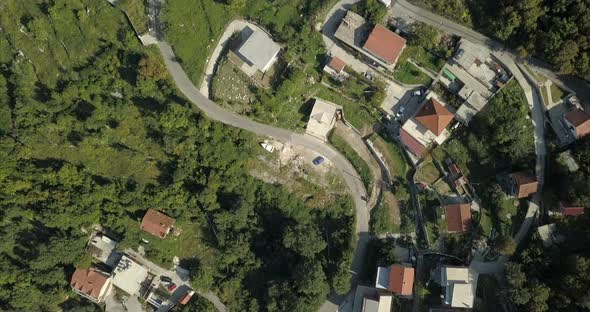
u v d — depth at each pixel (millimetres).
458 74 97625
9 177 104000
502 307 96938
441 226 100875
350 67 102000
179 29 104125
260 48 100062
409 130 100625
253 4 102000
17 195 104250
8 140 105125
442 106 98625
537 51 91938
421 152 100812
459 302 95875
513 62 95375
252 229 107000
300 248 100938
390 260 101750
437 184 101875
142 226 106812
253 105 103000
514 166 97625
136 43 105250
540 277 93625
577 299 88062
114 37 107188
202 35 103875
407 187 104375
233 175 104688
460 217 98312
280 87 100500
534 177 95312
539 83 94875
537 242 95562
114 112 106688
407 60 99812
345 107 104875
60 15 106250
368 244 105812
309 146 106188
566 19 86938
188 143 102875
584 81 93500
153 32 105625
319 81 103375
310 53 101688
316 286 98125
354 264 105625
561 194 94062
